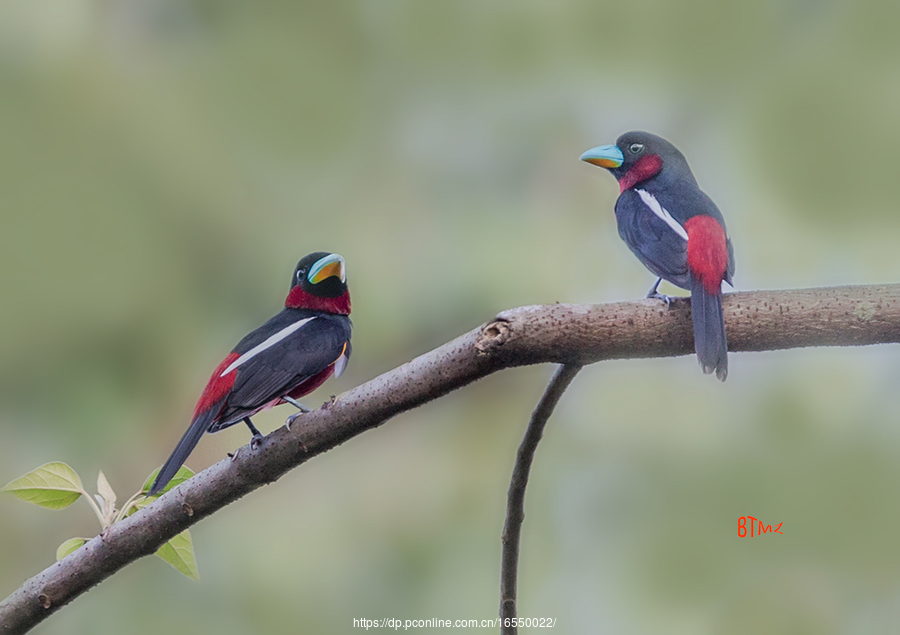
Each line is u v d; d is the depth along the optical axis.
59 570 6.29
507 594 6.57
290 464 6.05
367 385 5.94
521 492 6.38
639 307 5.84
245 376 7.24
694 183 8.17
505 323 5.72
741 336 5.87
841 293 5.81
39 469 6.36
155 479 6.50
